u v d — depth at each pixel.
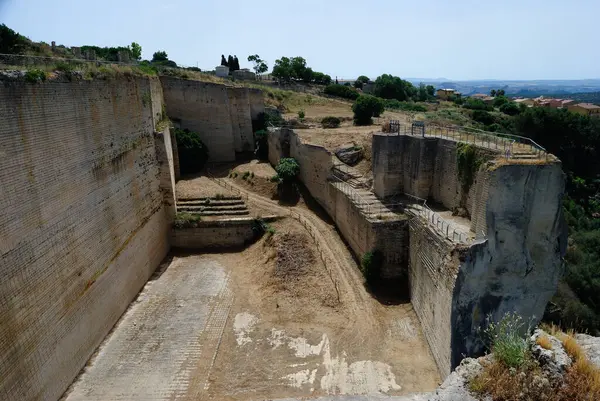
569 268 42.88
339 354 20.08
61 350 17.69
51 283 17.30
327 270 27.22
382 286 25.52
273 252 29.12
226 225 33.16
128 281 25.02
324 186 35.22
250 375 18.91
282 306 24.25
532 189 17.52
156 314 24.03
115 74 24.91
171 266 30.47
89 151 21.16
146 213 28.70
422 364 19.34
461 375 8.70
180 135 41.97
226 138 47.16
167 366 19.61
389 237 25.28
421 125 27.97
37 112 16.98
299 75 91.81
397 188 29.05
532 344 9.04
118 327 22.73
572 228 51.81
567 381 8.05
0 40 31.30
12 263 15.15
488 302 17.89
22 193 15.89
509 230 17.64
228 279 28.25
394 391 17.66
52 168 17.88
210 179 41.22
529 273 18.02
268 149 46.50
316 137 41.34
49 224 17.44
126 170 25.81
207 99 45.97
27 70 17.00
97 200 21.75
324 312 23.48
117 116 24.84
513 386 8.05
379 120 52.62
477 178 20.03
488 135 25.30
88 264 20.38
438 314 19.38
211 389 18.14
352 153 36.03
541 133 64.25
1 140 14.92
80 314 19.38
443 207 25.78
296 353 20.27
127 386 18.34
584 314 36.44
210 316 23.72
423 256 22.19
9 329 14.75
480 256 17.61
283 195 38.00
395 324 22.36
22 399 15.03
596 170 64.38
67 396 17.73
